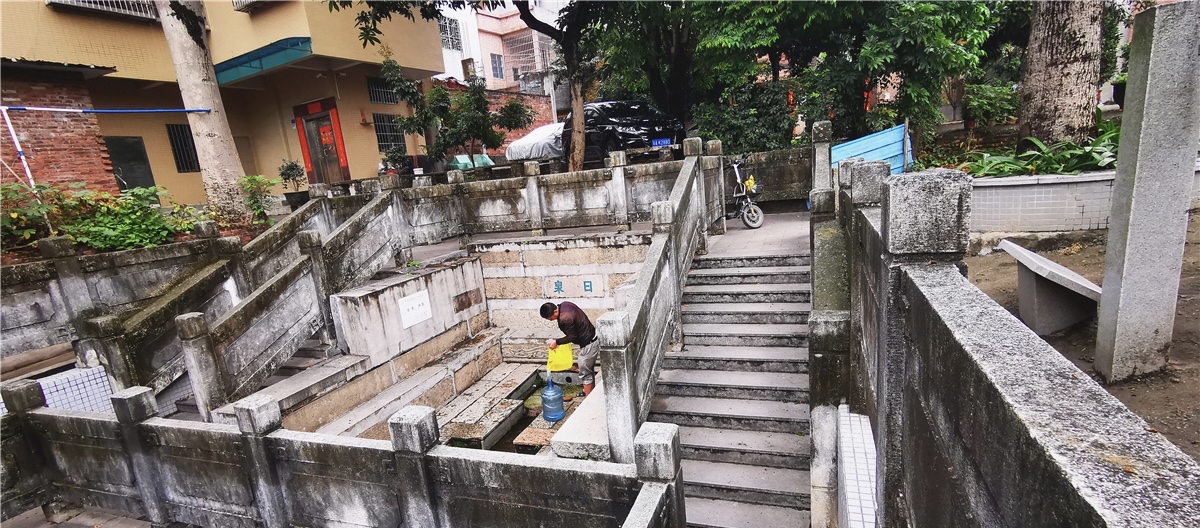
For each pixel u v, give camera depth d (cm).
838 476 379
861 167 441
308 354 728
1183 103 307
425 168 1680
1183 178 317
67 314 627
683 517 363
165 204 1300
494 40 2689
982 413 146
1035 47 838
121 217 799
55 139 951
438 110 1491
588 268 840
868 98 1279
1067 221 653
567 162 1345
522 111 1648
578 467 367
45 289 609
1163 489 93
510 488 388
